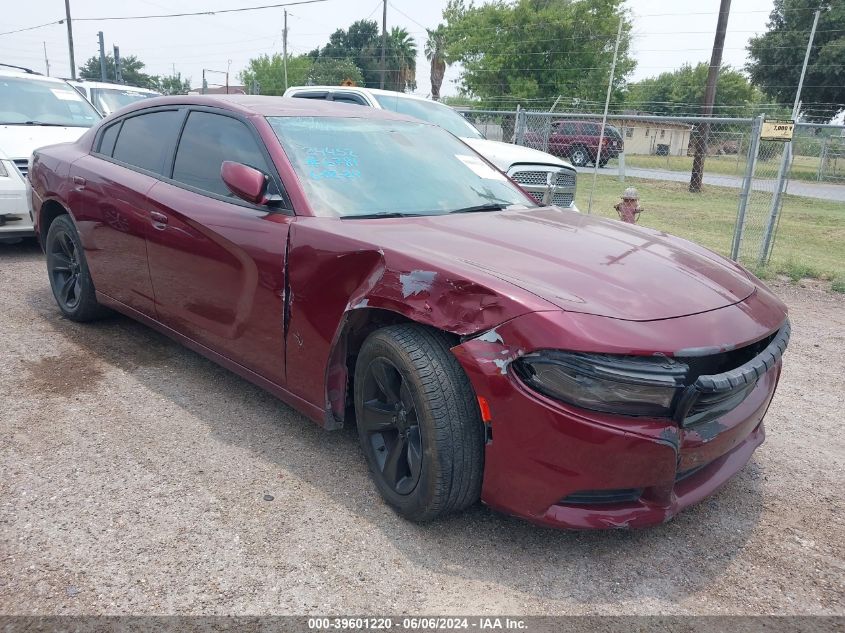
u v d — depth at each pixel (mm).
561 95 35312
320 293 2838
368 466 3043
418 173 3566
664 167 20422
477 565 2467
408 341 2514
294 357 3035
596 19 34719
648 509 2344
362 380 2791
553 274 2498
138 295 4051
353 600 2254
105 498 2766
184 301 3652
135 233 3910
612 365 2135
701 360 2299
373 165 3455
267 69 70188
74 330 4758
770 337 2650
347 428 3473
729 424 2490
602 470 2209
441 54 49000
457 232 2934
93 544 2475
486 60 36906
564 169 8102
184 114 3883
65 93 8523
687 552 2613
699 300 2504
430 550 2533
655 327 2256
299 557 2457
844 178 18984
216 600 2223
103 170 4242
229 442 3275
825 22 40250
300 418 3559
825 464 3387
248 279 3186
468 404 2412
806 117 41375
